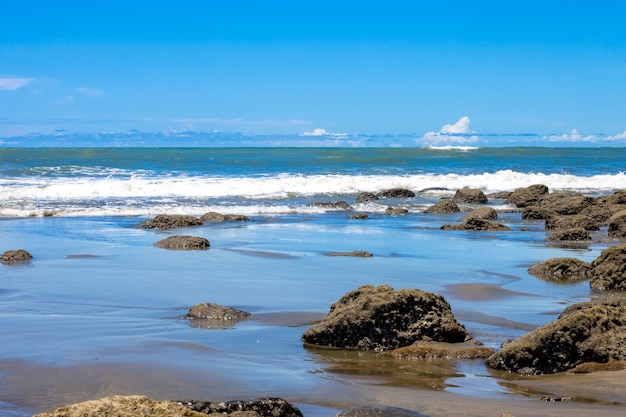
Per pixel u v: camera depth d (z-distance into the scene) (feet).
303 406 23.82
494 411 23.35
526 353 28.66
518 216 94.38
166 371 27.35
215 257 56.65
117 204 97.14
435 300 33.19
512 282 47.78
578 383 26.86
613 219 72.64
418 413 21.91
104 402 17.76
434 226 80.64
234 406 21.76
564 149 295.28
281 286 45.24
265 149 293.02
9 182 119.34
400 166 177.06
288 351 31.37
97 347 30.78
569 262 50.55
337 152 238.27
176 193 111.86
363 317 32.30
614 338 29.37
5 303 40.11
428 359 30.60
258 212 92.99
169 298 41.63
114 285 45.21
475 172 164.55
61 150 220.43
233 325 35.68
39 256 56.65
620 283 45.80
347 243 65.36
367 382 26.94
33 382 25.88
